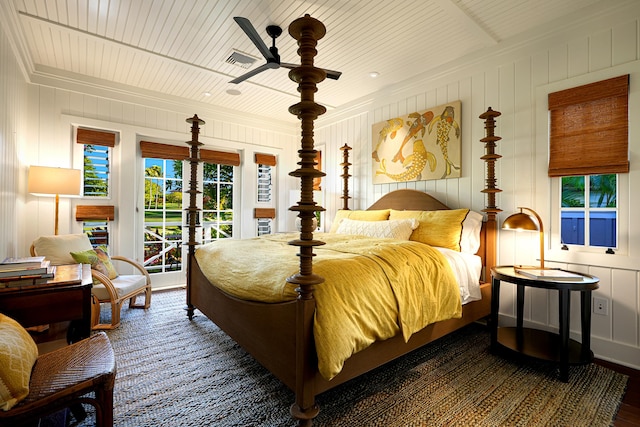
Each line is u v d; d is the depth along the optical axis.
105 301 2.87
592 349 2.39
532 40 2.71
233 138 4.95
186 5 2.42
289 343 1.60
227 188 5.02
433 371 2.12
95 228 3.87
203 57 3.25
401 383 1.97
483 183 3.07
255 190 5.21
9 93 2.66
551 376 2.06
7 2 2.32
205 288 2.76
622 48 2.26
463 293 2.46
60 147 3.59
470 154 3.17
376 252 2.07
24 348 1.19
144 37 2.88
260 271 1.99
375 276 1.82
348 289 1.66
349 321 1.58
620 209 2.30
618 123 2.28
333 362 1.44
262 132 5.27
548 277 2.11
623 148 2.25
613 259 2.31
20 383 1.05
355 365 1.69
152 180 4.33
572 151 2.49
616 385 1.96
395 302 1.85
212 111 4.73
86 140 3.74
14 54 2.77
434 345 2.55
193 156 3.24
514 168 2.83
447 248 2.80
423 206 3.47
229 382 1.97
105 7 2.44
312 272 1.64
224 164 4.91
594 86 2.37
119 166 3.99
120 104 3.97
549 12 2.49
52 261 2.88
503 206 2.90
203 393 1.85
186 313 3.30
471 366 2.20
